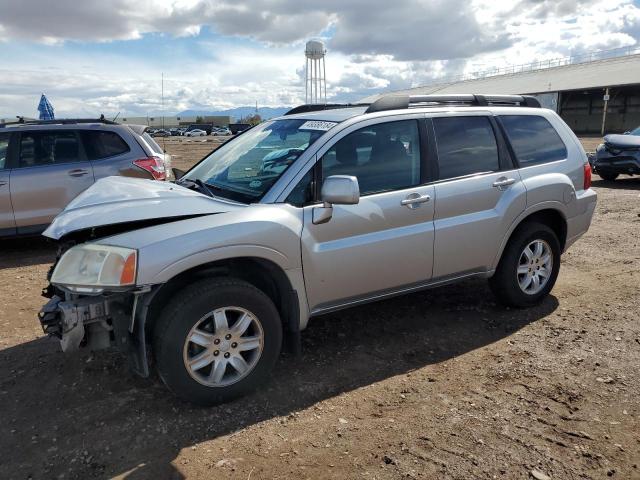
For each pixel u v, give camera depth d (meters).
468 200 4.30
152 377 3.74
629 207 9.80
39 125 7.36
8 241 8.29
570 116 61.34
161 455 2.91
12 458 2.90
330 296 3.78
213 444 3.01
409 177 4.09
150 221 3.27
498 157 4.59
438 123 4.30
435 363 3.95
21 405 3.42
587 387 3.55
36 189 7.18
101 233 3.30
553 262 4.95
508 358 3.99
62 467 2.82
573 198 4.95
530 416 3.24
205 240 3.16
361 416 3.27
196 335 3.20
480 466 2.80
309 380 3.70
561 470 2.76
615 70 57.44
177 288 3.33
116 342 3.20
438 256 4.20
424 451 2.92
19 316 4.96
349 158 3.85
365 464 2.83
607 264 6.27
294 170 3.65
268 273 3.59
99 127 7.61
